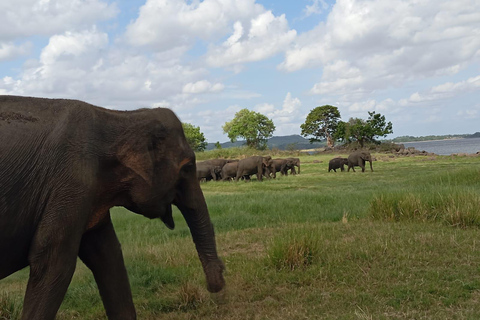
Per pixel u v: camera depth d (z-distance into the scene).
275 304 4.75
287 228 8.73
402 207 9.02
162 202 3.83
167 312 4.82
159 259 6.92
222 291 4.80
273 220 10.27
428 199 9.08
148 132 3.68
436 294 4.68
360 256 6.09
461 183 14.33
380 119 67.38
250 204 12.31
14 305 4.75
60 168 3.18
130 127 3.62
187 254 7.08
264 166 28.47
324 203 12.45
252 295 5.04
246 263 6.23
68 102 3.44
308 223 9.21
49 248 3.10
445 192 9.49
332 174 29.19
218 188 22.72
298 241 6.16
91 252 3.96
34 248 3.11
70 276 3.18
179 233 9.49
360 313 4.25
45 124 3.24
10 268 3.22
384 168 32.34
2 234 3.02
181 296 5.05
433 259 5.81
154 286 5.64
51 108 3.35
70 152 3.23
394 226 8.17
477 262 5.62
